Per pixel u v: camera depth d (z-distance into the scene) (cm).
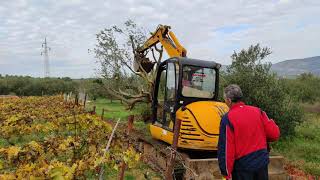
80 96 3434
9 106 1909
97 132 978
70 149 777
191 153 862
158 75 1044
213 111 835
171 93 921
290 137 1469
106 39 1734
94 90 3853
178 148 844
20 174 587
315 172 1012
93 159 662
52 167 583
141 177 877
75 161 698
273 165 794
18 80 5600
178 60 898
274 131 521
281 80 1526
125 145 830
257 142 506
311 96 3130
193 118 829
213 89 924
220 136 507
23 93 5481
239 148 503
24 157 703
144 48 1377
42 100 2553
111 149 782
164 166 870
